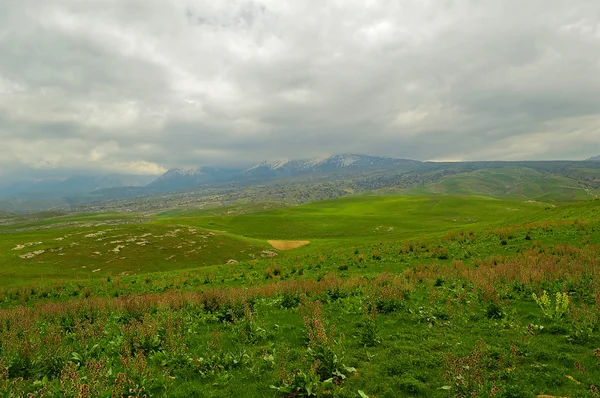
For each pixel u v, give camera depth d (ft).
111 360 42.39
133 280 127.24
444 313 56.24
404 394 33.42
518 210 473.26
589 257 85.05
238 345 47.93
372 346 45.42
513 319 51.96
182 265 197.36
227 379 37.78
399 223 371.76
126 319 63.87
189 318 61.77
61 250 203.31
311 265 123.65
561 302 51.13
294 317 61.26
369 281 85.56
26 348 41.75
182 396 34.91
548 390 32.50
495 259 97.40
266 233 340.39
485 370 34.99
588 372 35.17
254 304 69.36
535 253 98.22
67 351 44.11
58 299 104.99
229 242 248.73
